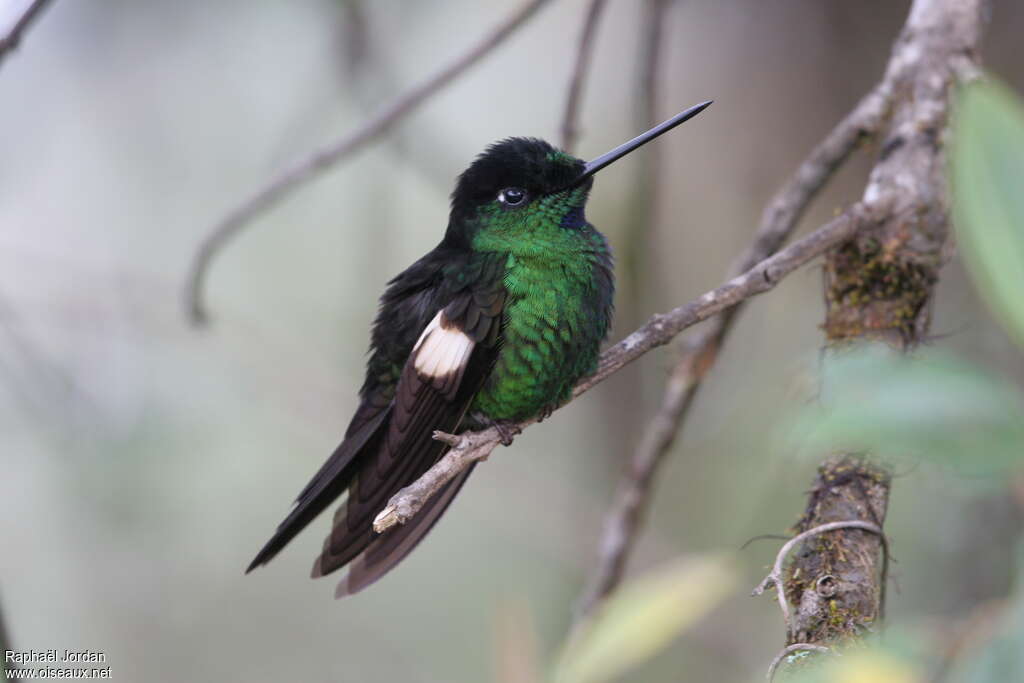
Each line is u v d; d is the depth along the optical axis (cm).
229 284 1182
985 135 187
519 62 1164
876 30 975
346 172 1211
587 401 1070
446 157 952
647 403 966
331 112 1032
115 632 1141
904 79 590
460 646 1215
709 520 993
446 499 597
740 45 1038
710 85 1053
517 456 1134
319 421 1095
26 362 885
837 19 990
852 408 196
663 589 417
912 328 562
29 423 1051
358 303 1105
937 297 850
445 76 671
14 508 1138
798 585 466
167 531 1115
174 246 1156
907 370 200
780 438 223
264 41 1102
